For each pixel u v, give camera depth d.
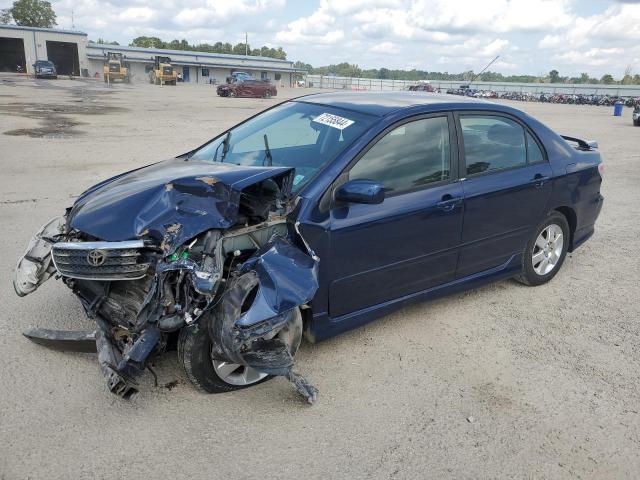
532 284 5.05
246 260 3.07
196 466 2.64
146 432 2.86
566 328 4.30
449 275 4.18
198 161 3.95
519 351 3.91
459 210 3.99
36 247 3.26
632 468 2.80
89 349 3.35
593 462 2.83
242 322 2.74
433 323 4.29
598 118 31.58
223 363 3.12
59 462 2.61
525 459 2.82
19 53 67.88
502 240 4.48
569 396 3.39
